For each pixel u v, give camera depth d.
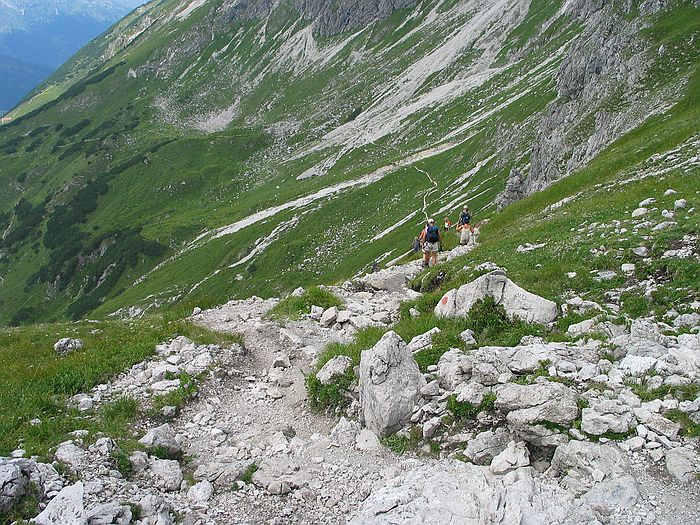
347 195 157.25
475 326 14.12
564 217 28.02
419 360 12.72
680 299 12.90
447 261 26.61
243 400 14.06
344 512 8.77
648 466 8.03
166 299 147.00
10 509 8.10
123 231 198.62
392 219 133.75
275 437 11.67
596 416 8.85
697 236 15.73
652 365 9.92
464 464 9.16
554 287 16.12
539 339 12.46
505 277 15.08
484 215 94.00
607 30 86.12
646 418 8.73
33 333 20.94
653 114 55.91
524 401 9.59
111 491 8.69
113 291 174.88
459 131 174.38
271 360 17.00
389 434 10.72
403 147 193.50
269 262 142.25
